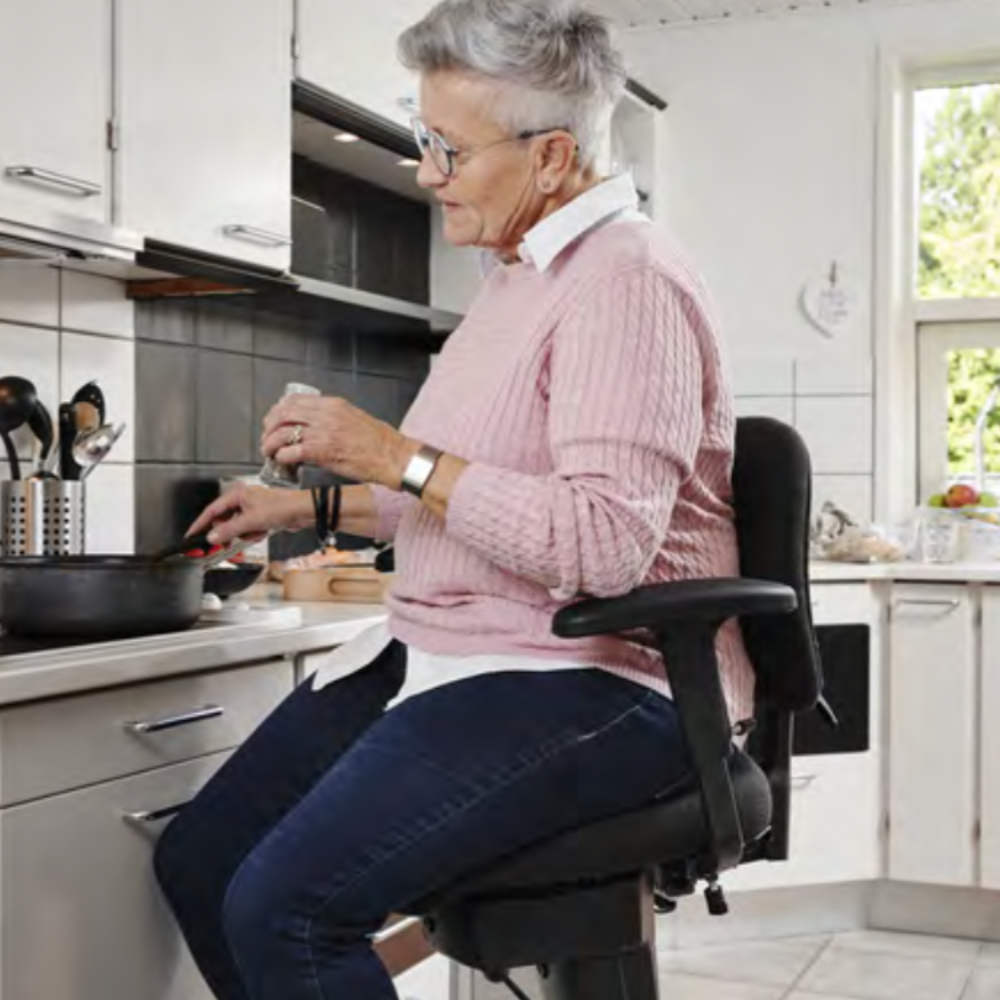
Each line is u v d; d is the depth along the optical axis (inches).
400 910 50.6
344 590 92.4
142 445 95.8
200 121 84.1
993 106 154.7
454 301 129.3
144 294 93.1
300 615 79.0
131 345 94.3
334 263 116.0
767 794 56.6
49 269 86.9
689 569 55.0
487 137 53.7
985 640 128.8
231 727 70.1
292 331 112.3
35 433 82.8
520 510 49.1
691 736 50.7
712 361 53.0
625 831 51.4
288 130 92.2
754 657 58.3
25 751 57.7
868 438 153.5
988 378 156.4
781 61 155.6
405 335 128.6
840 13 153.7
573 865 51.1
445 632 53.7
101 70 76.7
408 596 56.2
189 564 66.9
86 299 90.1
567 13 53.1
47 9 72.8
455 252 129.2
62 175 73.9
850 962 125.2
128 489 94.4
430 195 125.4
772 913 133.3
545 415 52.6
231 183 86.9
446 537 54.6
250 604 89.0
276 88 90.9
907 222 156.6
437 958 88.8
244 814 60.9
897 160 154.3
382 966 50.1
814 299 154.3
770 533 57.1
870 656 131.3
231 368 104.8
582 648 51.7
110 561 66.7
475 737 49.9
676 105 159.0
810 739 129.9
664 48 159.2
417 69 55.0
